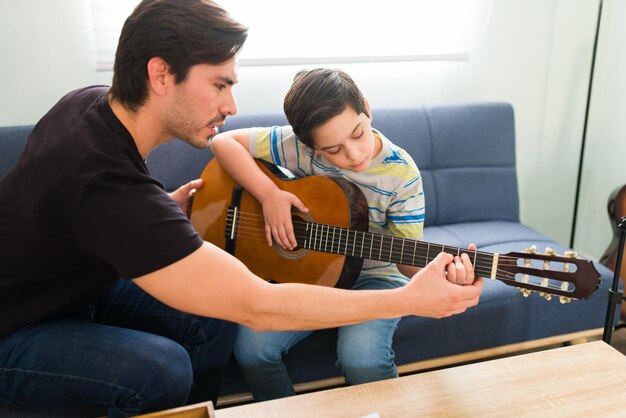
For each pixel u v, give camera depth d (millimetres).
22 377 1161
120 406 1161
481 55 2414
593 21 2479
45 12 1919
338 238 1393
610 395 1124
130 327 1424
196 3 1032
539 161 2656
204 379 1449
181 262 995
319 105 1269
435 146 2146
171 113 1091
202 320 1437
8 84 1959
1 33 1900
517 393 1134
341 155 1348
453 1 2238
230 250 1495
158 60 1026
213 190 1509
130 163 1063
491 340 1765
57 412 1288
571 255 1128
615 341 2043
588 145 2660
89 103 1166
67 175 1043
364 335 1431
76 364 1145
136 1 1969
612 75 2508
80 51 1993
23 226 1118
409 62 2322
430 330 1672
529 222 2756
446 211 2176
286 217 1393
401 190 1452
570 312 1815
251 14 2074
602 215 2652
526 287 1176
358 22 2182
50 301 1198
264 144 1521
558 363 1221
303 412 1087
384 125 2076
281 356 1529
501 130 2219
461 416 1075
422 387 1153
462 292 1149
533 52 2469
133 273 995
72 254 1137
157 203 1020
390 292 1135
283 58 2148
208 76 1057
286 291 1079
